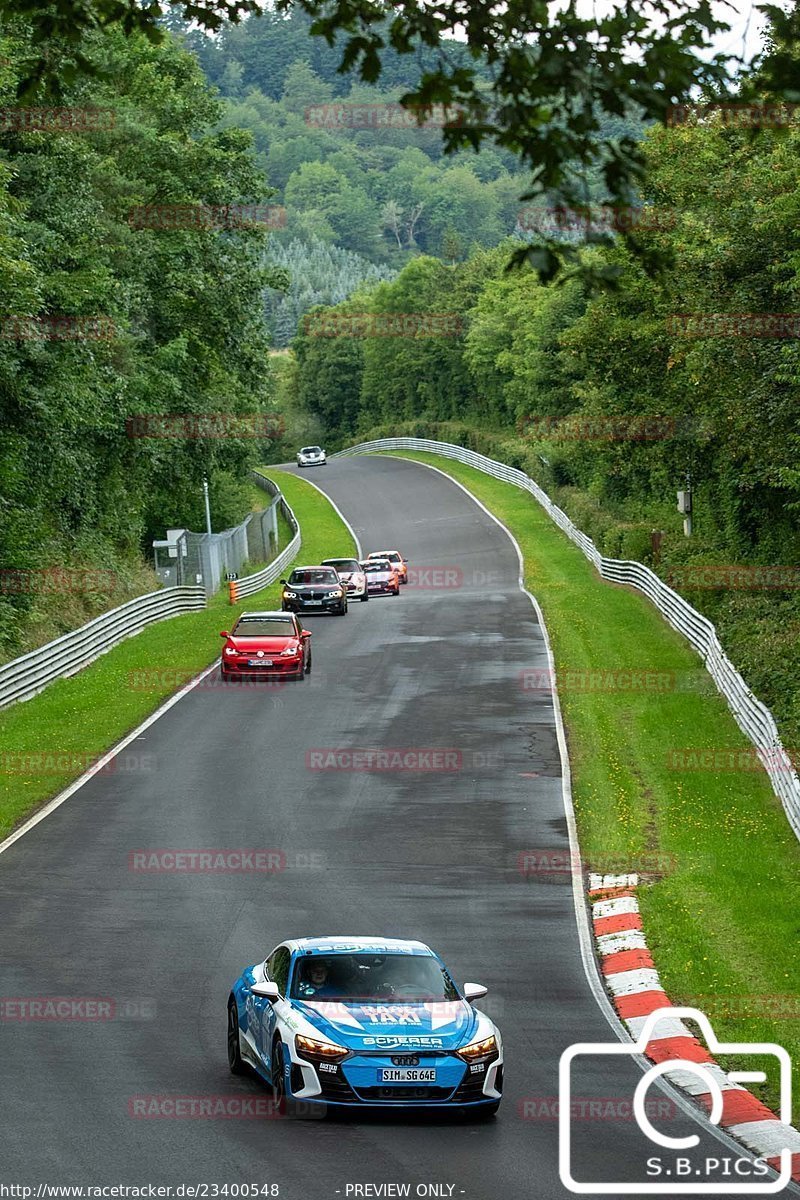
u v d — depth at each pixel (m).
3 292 64.62
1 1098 21.30
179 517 144.50
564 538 136.00
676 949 31.73
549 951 32.03
